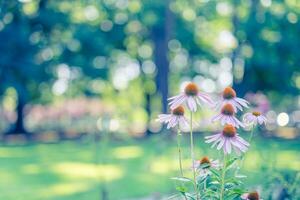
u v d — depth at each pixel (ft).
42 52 74.90
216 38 90.99
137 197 29.55
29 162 47.93
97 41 79.71
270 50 75.66
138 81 98.58
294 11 76.28
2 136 77.05
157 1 84.23
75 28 78.43
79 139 68.33
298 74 77.71
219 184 10.18
